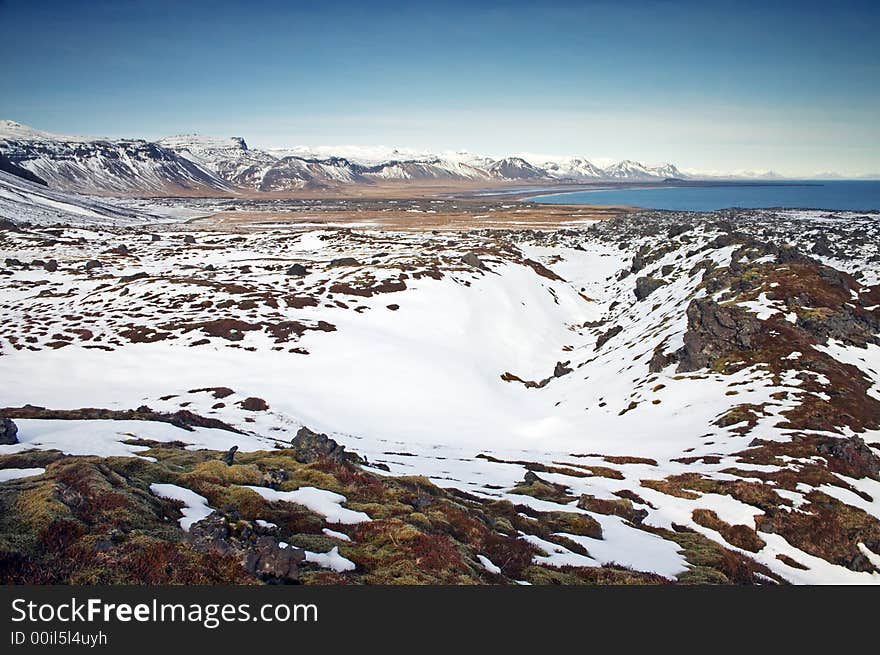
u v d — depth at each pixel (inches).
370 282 4753.9
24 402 2407.7
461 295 4611.2
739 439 1955.0
